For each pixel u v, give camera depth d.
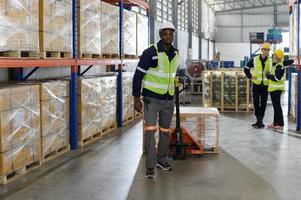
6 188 5.20
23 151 5.73
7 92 5.30
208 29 35.03
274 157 6.92
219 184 5.41
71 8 7.31
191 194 5.00
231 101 13.44
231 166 6.31
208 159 6.77
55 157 6.81
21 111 5.65
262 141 8.34
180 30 23.36
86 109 7.82
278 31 21.44
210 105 13.54
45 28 6.29
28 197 4.88
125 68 13.38
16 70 7.89
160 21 18.91
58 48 6.75
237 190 5.16
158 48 5.60
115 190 5.14
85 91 7.76
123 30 10.07
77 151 7.28
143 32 11.91
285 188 5.25
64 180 5.55
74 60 7.36
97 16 8.50
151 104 5.62
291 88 11.80
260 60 9.87
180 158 6.75
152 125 5.62
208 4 34.69
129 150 7.36
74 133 7.43
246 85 13.34
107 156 6.91
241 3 39.41
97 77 8.52
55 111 6.77
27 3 5.78
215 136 7.14
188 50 25.12
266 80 9.90
